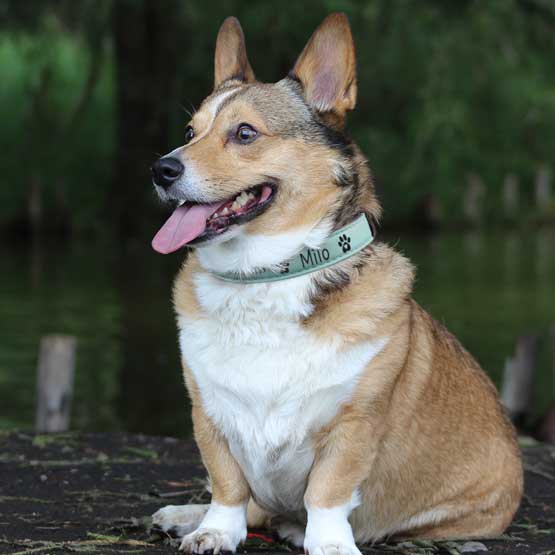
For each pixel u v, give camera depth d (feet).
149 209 117.29
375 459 23.30
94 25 105.60
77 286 81.30
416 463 23.80
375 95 112.16
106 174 123.13
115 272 89.81
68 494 27.94
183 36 104.88
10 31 104.37
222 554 22.53
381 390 22.13
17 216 119.75
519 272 90.94
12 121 122.62
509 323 65.82
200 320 22.53
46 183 121.19
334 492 22.06
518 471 25.85
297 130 22.94
